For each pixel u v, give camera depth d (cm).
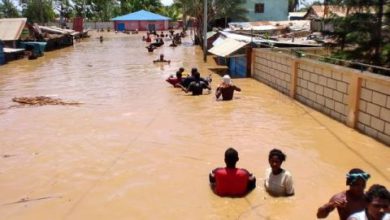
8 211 693
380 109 1023
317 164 881
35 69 2755
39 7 7450
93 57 3544
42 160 930
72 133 1144
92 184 796
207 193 743
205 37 3064
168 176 827
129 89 1873
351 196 546
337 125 1191
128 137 1096
